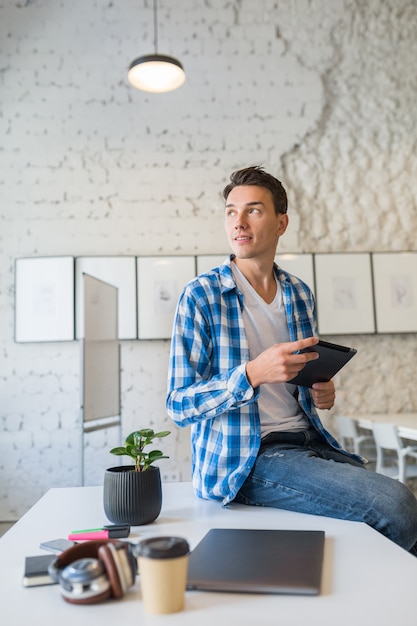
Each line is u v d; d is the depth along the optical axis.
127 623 0.63
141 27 3.75
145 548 0.67
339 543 0.92
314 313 1.63
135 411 3.51
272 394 1.43
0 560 0.87
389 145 3.82
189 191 3.67
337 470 1.14
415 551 1.12
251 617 0.64
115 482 1.07
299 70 3.80
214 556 0.82
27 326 3.47
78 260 3.54
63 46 3.72
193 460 1.39
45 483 3.41
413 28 3.87
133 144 3.68
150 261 3.56
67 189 3.63
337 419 3.44
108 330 3.22
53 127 3.67
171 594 0.66
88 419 2.87
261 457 1.27
